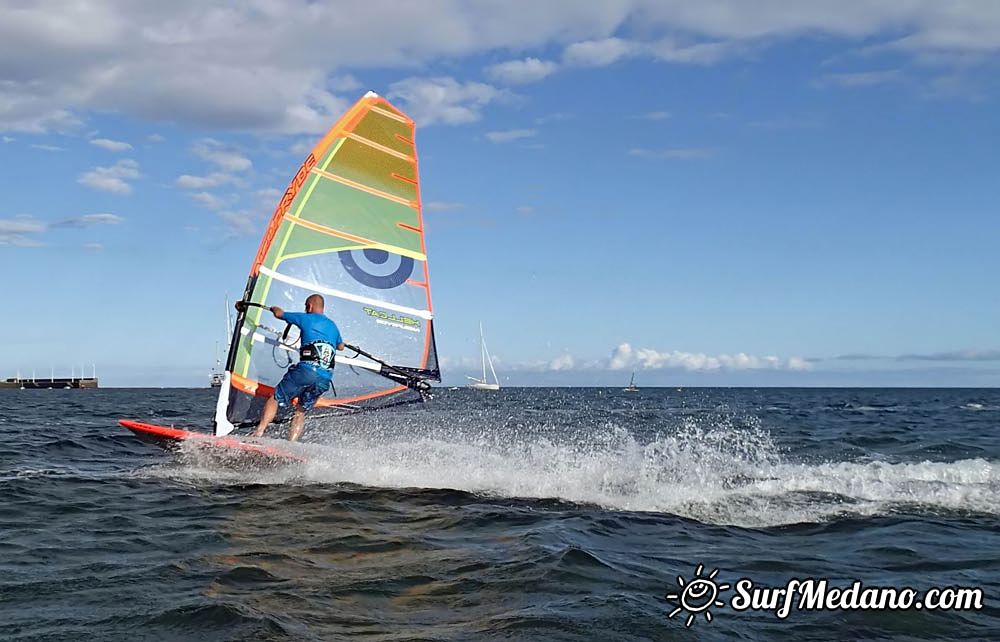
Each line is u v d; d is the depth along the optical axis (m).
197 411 25.86
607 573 5.05
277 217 9.62
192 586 4.72
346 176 10.02
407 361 10.46
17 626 4.05
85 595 4.55
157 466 9.43
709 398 56.94
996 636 4.13
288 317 9.13
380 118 10.18
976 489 7.77
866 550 5.77
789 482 8.03
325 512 6.78
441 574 5.00
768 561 5.45
